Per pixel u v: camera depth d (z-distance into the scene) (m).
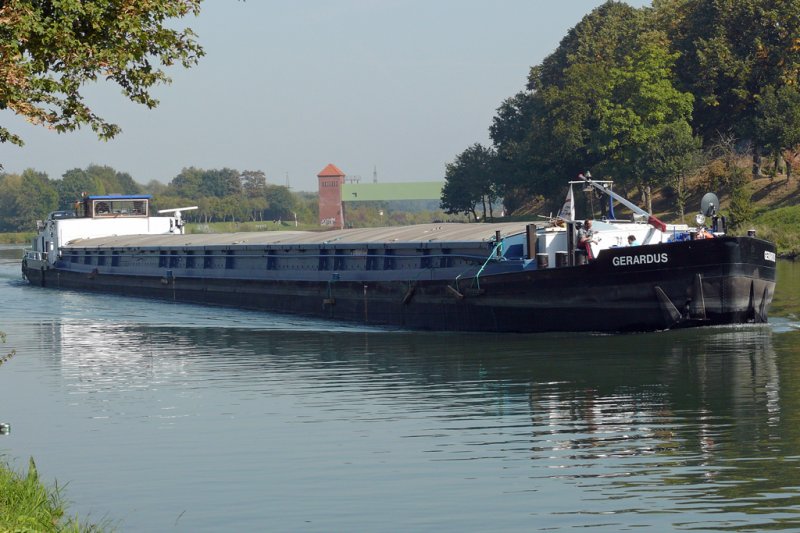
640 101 154.50
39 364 46.44
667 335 46.50
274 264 71.25
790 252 110.56
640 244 51.44
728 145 163.38
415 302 56.12
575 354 42.88
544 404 32.66
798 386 34.19
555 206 183.25
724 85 170.00
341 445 27.83
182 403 35.34
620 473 24.03
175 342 53.56
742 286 46.22
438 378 38.62
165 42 30.47
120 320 66.31
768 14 163.38
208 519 21.61
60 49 27.84
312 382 38.84
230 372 42.22
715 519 20.47
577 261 48.81
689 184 163.00
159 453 27.70
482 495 22.66
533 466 24.94
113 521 21.66
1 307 77.94
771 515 20.58
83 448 28.66
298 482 24.19
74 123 29.67
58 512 20.98
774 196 146.25
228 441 28.86
